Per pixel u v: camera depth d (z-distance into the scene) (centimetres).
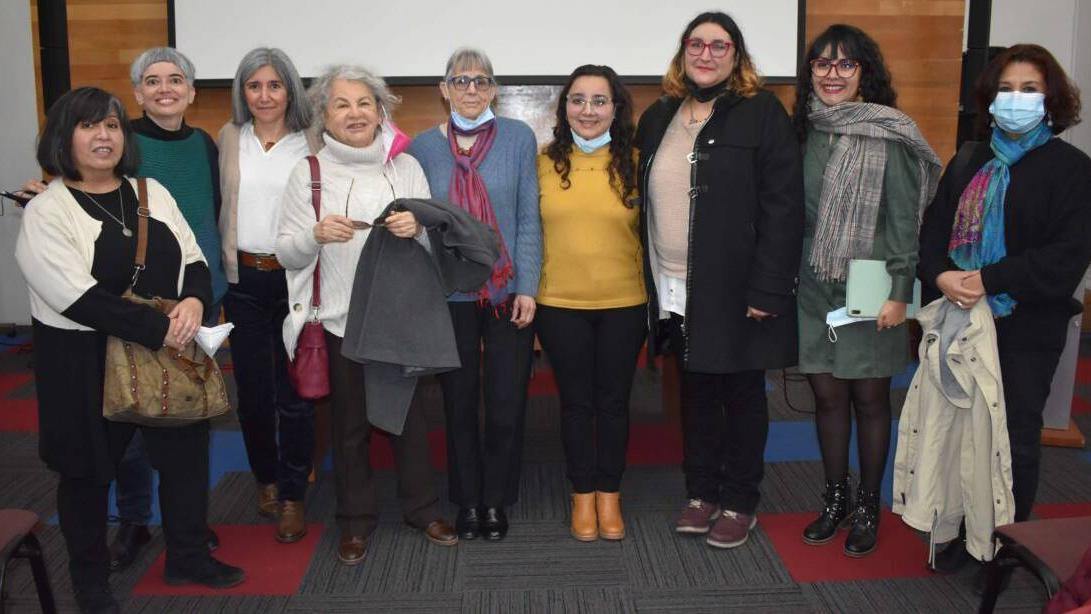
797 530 264
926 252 225
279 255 225
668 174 232
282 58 241
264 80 239
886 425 244
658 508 284
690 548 253
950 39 505
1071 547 163
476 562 245
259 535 264
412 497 256
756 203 225
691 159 226
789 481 307
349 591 230
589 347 247
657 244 238
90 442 197
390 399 233
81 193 194
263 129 248
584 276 238
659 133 237
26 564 243
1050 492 296
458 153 240
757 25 482
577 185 238
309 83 481
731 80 228
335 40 481
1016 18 552
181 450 220
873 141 224
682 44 232
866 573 237
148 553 251
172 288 203
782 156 221
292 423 257
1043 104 202
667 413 354
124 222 197
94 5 491
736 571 239
